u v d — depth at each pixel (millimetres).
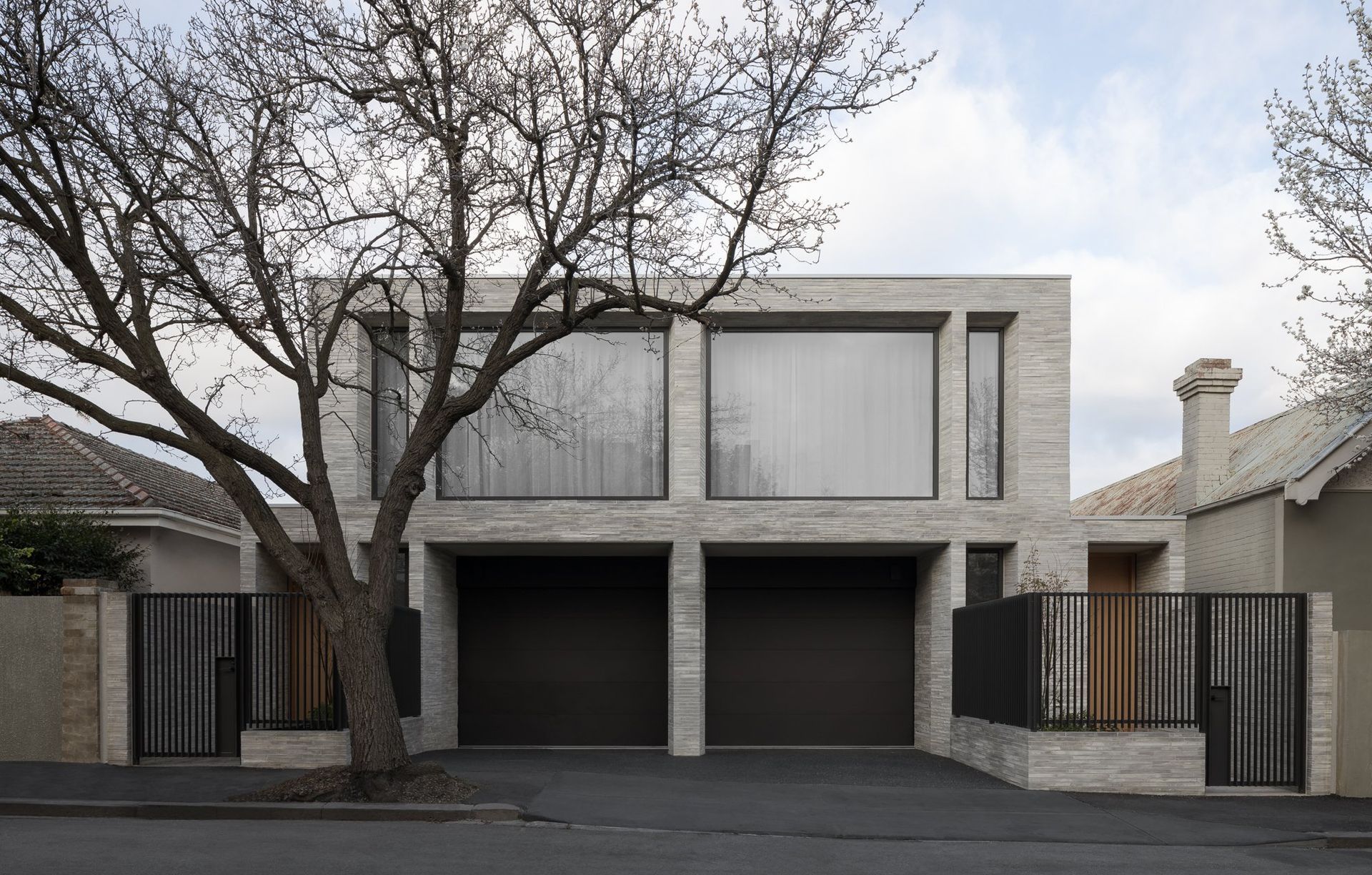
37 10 11148
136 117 12336
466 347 17422
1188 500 22531
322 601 12312
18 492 18953
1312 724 14211
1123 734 13906
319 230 12648
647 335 18906
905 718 19688
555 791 12469
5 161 11344
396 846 9922
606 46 12320
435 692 18359
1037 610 14109
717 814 11883
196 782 13070
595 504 17875
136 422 12195
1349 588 19000
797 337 19141
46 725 14852
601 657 19812
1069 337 18078
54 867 8852
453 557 19547
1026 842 11102
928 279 18094
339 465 17812
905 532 17828
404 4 12320
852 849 10547
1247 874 9812
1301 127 16156
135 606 14938
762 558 19953
